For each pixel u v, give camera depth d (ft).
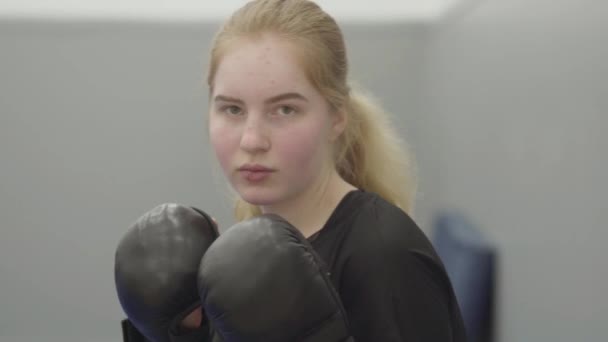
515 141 5.74
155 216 2.47
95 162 9.50
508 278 5.94
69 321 9.67
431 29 9.27
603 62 3.88
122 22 9.27
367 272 2.28
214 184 9.52
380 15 9.45
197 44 9.34
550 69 4.87
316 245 2.44
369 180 3.17
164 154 9.51
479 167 7.02
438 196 9.27
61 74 9.32
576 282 4.34
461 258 6.69
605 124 3.85
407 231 2.37
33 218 9.52
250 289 1.94
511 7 5.88
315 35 2.41
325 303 1.99
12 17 9.19
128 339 2.65
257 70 2.29
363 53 9.48
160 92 9.41
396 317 2.26
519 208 5.62
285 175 2.36
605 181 3.86
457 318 2.59
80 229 9.57
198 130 9.45
